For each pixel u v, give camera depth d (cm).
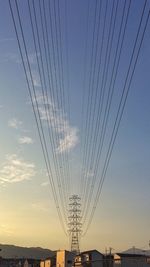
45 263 16575
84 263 12400
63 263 13350
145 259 11150
